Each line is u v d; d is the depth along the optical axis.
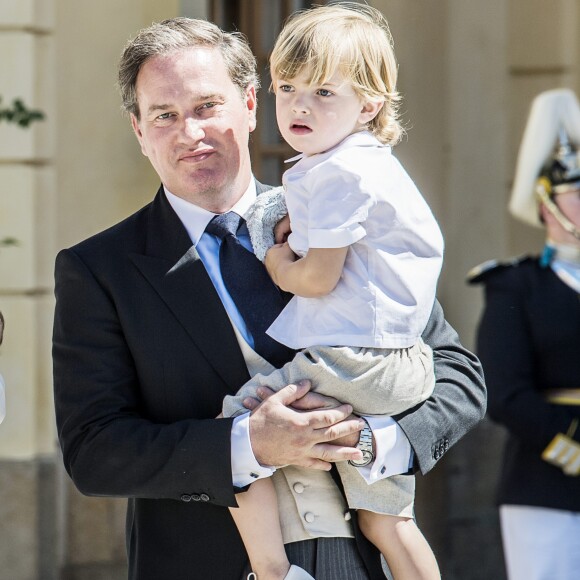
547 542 15.03
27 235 18.91
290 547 9.77
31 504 18.89
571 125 16.88
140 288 10.07
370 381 9.59
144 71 10.30
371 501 9.80
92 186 19.31
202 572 9.89
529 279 15.77
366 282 9.62
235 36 10.70
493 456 20.52
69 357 10.05
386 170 9.80
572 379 15.34
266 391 9.65
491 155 21.09
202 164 10.28
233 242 10.35
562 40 20.91
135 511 10.26
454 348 10.73
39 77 19.06
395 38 20.80
